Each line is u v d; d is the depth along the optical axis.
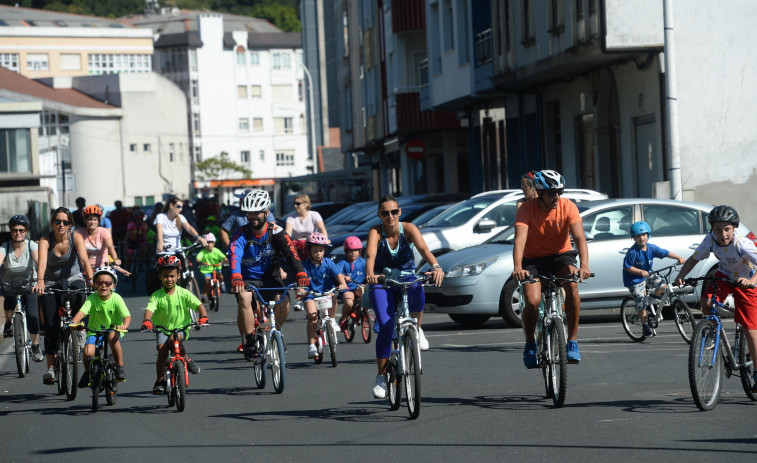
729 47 53.59
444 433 19.16
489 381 25.12
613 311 41.97
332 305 29.83
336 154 181.25
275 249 25.44
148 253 64.12
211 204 82.19
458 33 79.31
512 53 66.56
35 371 30.73
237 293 25.17
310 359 31.02
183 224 45.69
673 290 31.50
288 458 17.67
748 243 20.47
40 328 26.09
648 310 31.73
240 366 29.92
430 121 94.44
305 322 42.34
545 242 22.02
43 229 138.38
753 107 53.81
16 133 148.50
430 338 34.53
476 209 44.91
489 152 83.81
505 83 68.25
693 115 53.56
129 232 67.44
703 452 16.94
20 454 18.84
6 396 26.00
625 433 18.58
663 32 50.84
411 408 20.66
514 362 28.19
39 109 148.88
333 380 26.64
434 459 17.14
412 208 55.19
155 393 23.28
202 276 74.38
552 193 21.55
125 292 61.44
